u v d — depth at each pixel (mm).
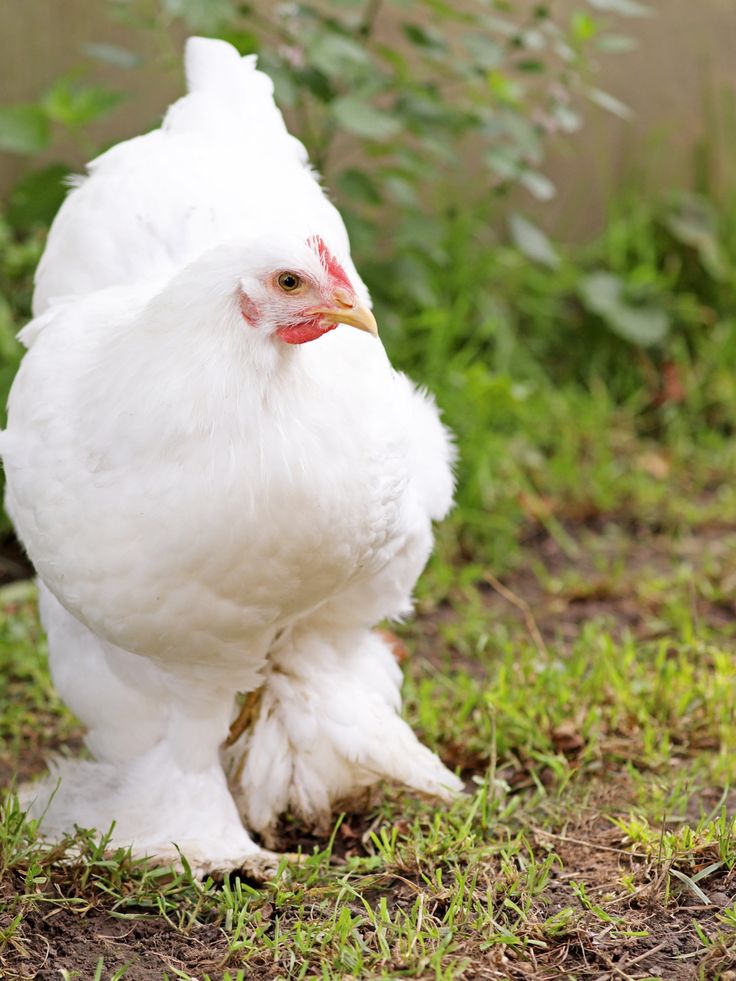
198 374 2969
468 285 6770
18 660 4863
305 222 3857
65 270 3908
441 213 6926
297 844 3889
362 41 5883
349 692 3781
